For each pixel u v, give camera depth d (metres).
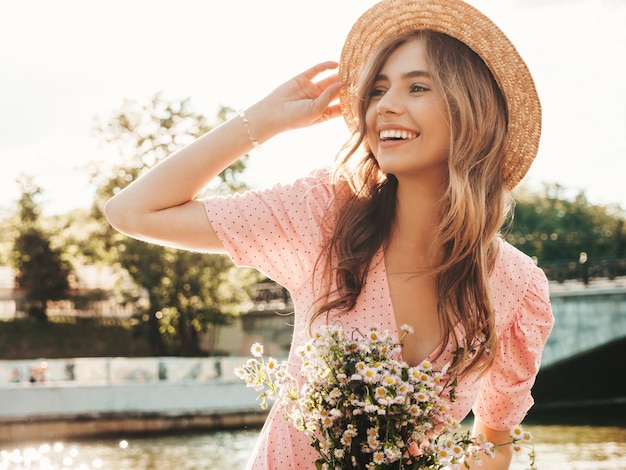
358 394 2.01
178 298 34.56
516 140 2.20
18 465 9.84
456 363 2.16
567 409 32.19
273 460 2.21
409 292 2.19
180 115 34.56
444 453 2.03
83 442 22.91
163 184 2.17
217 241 2.21
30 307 40.41
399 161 2.10
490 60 2.10
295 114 2.24
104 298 42.00
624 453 20.06
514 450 2.16
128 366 25.14
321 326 2.08
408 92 2.10
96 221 35.88
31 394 23.25
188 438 23.80
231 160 2.23
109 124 34.38
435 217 2.17
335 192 2.27
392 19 2.19
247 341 36.88
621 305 28.67
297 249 2.24
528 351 2.37
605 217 70.56
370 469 1.98
